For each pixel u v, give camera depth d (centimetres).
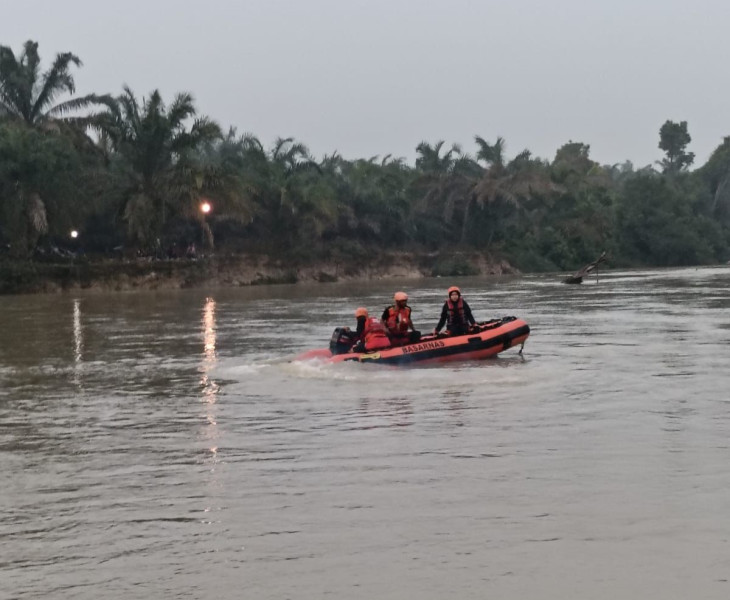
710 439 975
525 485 810
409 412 1181
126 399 1368
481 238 8319
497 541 669
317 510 755
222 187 5731
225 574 623
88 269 5506
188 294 5019
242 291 5325
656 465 868
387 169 8206
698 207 11206
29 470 925
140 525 731
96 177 5666
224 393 1392
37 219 5075
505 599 572
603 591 579
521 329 1698
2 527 736
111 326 2783
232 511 761
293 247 6838
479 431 1048
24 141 5175
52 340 2341
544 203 8531
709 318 2569
